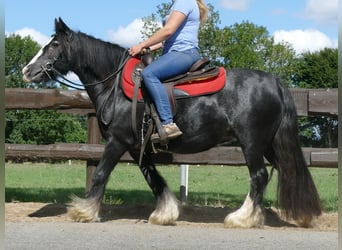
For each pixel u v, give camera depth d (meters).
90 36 6.15
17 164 24.45
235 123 5.81
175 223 6.17
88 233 5.29
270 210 7.05
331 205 8.26
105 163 5.92
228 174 18.22
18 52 33.41
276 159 6.12
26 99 7.41
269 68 46.59
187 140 5.86
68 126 34.81
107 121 5.90
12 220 6.21
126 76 5.88
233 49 42.50
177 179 15.19
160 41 5.73
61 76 6.13
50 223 5.84
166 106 5.66
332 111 7.20
